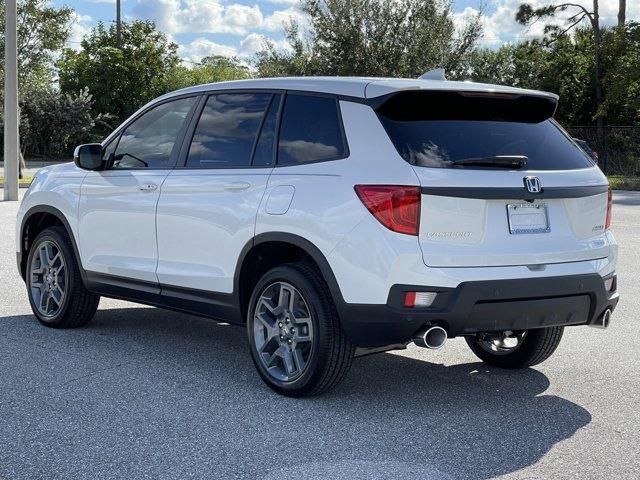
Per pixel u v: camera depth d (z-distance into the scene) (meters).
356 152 4.95
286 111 5.48
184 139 6.08
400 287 4.66
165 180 6.04
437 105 5.03
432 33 37.59
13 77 19.70
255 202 5.36
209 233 5.67
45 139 41.19
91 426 4.66
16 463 4.13
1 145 39.44
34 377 5.58
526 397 5.36
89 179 6.68
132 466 4.11
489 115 5.13
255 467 4.11
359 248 4.76
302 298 5.08
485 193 4.75
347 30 37.62
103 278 6.57
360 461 4.21
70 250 6.85
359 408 5.06
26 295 8.31
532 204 4.95
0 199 20.05
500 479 4.01
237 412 4.94
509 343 6.30
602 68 42.50
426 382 5.67
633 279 9.80
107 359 6.06
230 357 6.20
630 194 25.53
